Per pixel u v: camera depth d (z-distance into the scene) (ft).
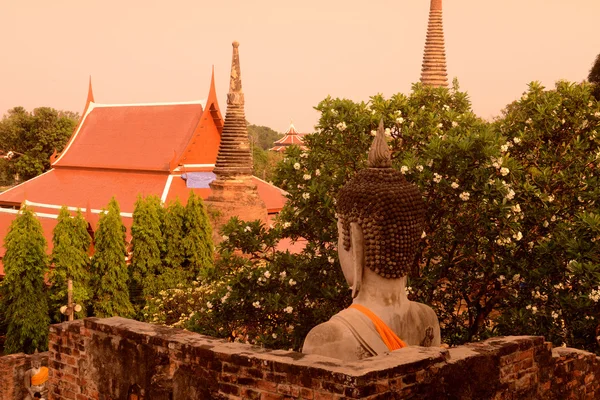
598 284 38.37
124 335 22.21
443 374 18.30
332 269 43.04
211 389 19.42
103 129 201.77
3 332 123.44
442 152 40.04
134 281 113.29
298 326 42.55
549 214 41.55
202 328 45.29
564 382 24.34
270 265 44.91
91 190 185.57
